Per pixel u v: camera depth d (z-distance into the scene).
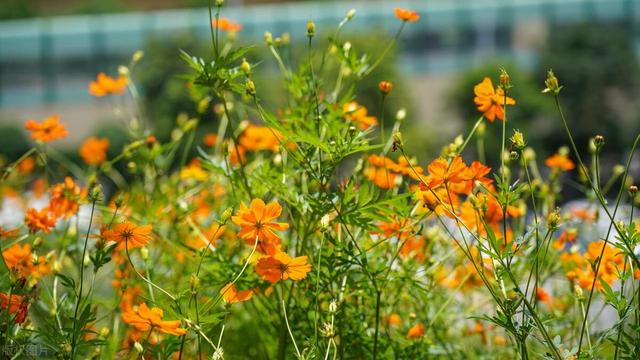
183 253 1.86
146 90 16.67
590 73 20.31
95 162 2.30
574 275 1.74
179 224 2.02
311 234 1.76
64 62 19.48
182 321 1.54
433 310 1.92
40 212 1.75
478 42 20.42
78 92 19.42
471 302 2.03
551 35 21.00
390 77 13.75
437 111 19.78
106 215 1.98
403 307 1.98
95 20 19.44
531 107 18.44
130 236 1.57
